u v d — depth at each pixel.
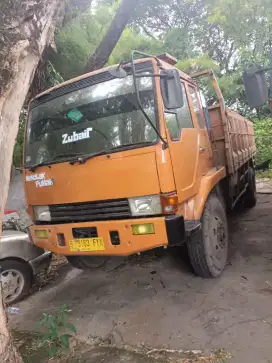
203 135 4.38
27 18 2.11
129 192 3.31
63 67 6.49
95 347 3.11
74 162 3.53
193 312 3.45
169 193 3.21
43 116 3.95
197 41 9.67
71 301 4.09
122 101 3.50
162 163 3.20
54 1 2.38
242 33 6.51
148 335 3.17
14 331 3.51
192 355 2.80
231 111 6.27
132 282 4.37
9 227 4.95
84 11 6.34
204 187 3.86
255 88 4.00
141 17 8.59
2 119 2.08
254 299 3.55
